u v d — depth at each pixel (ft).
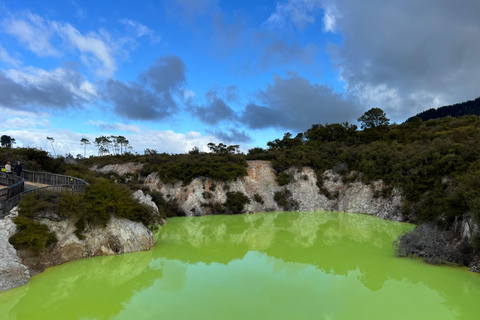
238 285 47.26
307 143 214.28
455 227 63.31
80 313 37.42
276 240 82.58
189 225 107.14
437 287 45.57
